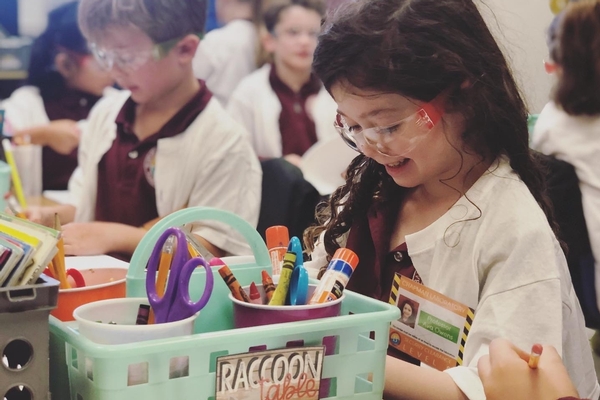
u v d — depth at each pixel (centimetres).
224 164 177
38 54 266
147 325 60
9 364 56
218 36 261
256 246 85
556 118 199
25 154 210
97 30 176
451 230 95
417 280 99
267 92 266
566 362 98
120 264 113
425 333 95
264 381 62
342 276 73
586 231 183
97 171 190
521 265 88
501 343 72
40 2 267
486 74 92
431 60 86
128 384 58
